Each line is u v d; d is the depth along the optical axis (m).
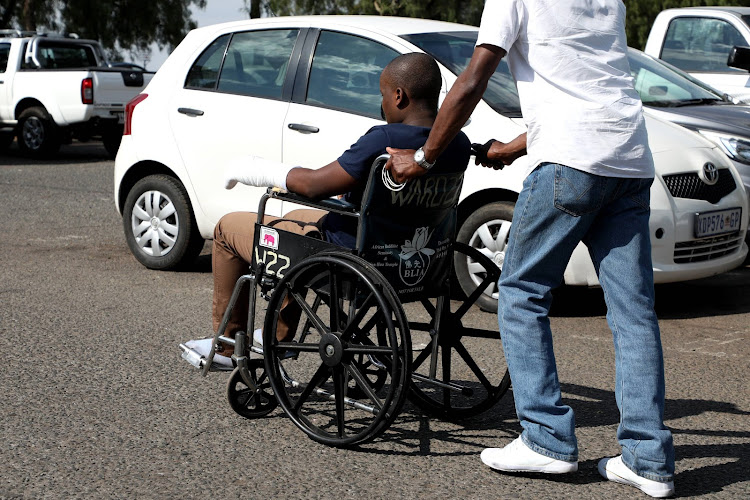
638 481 3.37
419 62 3.68
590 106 3.20
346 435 3.73
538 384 3.39
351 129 6.11
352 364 3.66
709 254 6.08
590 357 5.12
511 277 3.39
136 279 6.93
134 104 7.22
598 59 3.23
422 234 3.77
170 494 3.32
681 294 6.83
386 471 3.55
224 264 4.19
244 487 3.38
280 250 3.83
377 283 3.53
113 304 6.15
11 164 15.40
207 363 4.18
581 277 5.67
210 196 6.81
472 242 5.94
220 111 6.72
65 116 16.19
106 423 4.00
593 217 3.29
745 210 6.34
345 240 3.78
